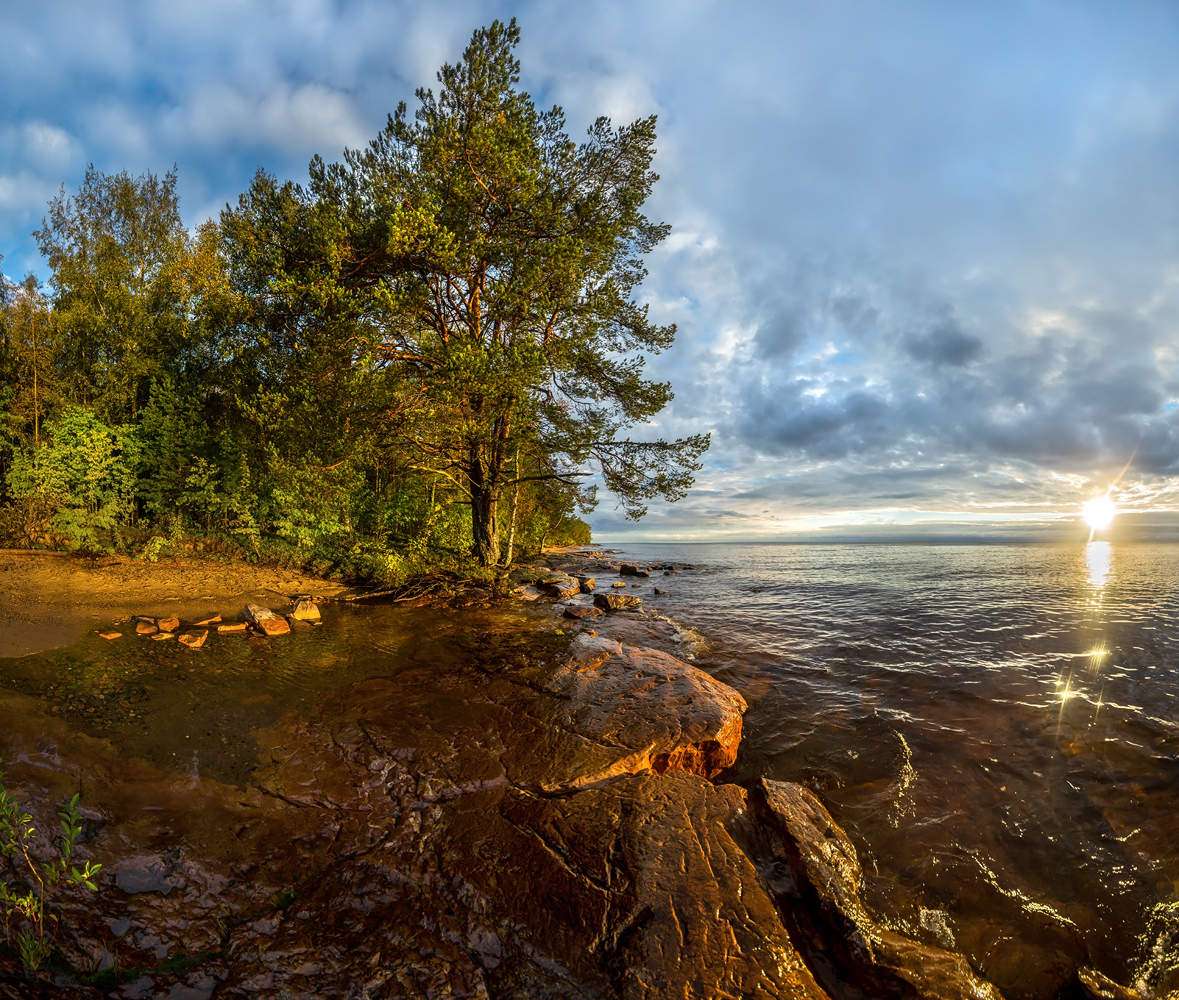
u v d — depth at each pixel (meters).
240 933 2.96
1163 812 4.89
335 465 13.30
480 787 4.69
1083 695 7.77
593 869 3.60
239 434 17.16
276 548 15.95
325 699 6.61
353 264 13.60
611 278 15.58
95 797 4.06
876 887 3.98
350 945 2.92
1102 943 3.52
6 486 16.41
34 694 5.86
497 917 3.18
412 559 15.30
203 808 4.16
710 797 4.54
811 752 6.18
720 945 2.99
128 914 2.99
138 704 5.94
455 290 14.33
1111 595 16.92
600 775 4.93
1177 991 3.20
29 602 9.91
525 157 12.81
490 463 16.33
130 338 17.48
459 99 13.61
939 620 13.14
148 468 16.61
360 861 3.65
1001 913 3.77
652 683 7.24
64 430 14.54
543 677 7.63
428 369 14.32
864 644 10.89
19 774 4.12
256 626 9.63
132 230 19.36
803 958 3.21
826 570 28.36
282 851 3.74
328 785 4.65
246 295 15.64
